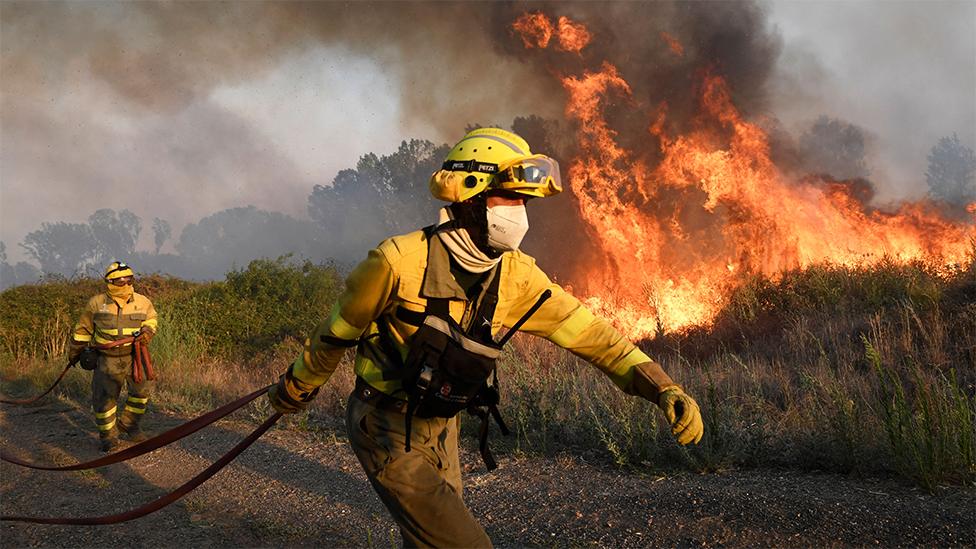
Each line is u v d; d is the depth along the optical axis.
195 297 13.61
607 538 3.92
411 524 2.30
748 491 4.38
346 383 7.71
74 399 9.21
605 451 5.47
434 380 2.22
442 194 2.24
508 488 4.87
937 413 4.88
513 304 2.41
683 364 9.03
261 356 11.97
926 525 3.78
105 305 6.72
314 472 5.52
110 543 4.28
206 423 2.73
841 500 4.16
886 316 8.41
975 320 7.45
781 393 6.46
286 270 13.62
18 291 14.11
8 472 5.85
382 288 2.24
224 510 4.82
